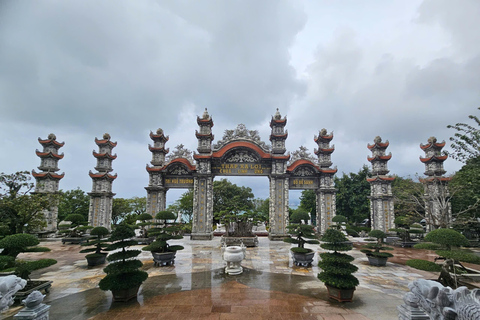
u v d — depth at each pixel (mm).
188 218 47562
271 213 28375
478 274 12328
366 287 12297
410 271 15570
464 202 26453
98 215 30656
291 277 13727
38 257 19516
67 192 39938
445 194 24734
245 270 15133
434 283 6203
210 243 25297
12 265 10469
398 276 14398
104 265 16641
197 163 28953
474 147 20719
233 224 25906
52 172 30703
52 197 16859
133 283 10141
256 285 12398
